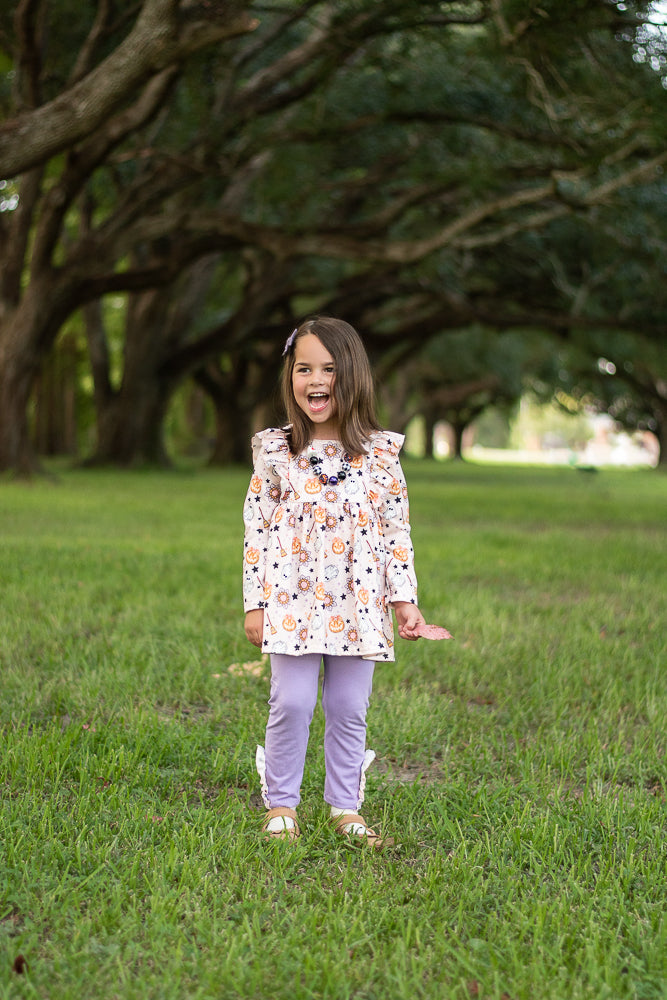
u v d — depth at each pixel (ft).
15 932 7.05
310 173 54.65
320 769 10.62
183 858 8.21
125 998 6.28
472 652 16.28
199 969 6.61
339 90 48.32
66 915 7.22
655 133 35.73
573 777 10.74
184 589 20.80
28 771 9.89
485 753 11.36
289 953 6.86
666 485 98.48
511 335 113.80
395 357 103.40
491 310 81.82
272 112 46.98
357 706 9.11
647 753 11.51
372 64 45.65
